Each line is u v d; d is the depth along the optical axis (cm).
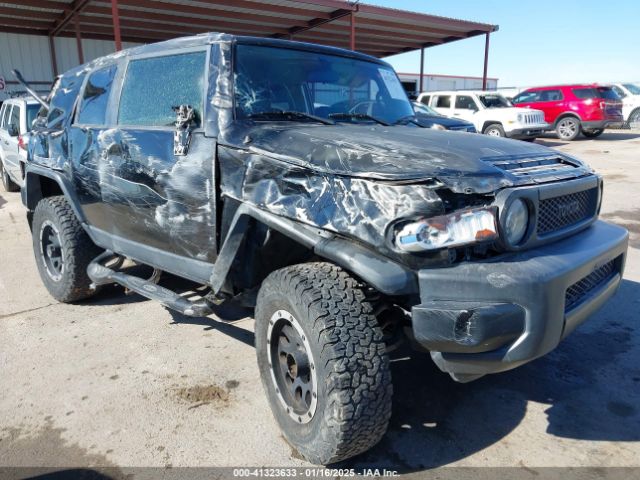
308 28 1861
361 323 224
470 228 212
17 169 877
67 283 426
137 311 429
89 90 410
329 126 305
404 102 399
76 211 411
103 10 1566
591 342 366
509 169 244
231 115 289
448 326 210
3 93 1809
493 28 2109
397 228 218
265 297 257
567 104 1792
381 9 1753
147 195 327
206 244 298
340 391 218
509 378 321
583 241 260
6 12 1573
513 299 212
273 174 257
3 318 418
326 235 236
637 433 268
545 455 252
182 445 261
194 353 356
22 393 309
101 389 312
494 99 1680
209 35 318
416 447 258
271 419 282
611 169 1163
